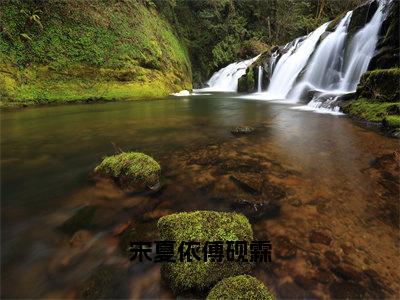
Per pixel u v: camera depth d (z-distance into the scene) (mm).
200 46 28516
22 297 2309
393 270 2537
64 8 15773
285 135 7199
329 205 3682
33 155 5793
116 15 18062
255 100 15359
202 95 18656
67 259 2740
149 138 7055
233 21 28609
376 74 9055
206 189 4180
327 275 2492
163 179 4504
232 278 2209
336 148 6039
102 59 15969
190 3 29250
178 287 2312
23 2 14586
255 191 4094
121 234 3133
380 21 11367
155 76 18359
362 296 2273
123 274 2559
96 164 5234
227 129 8008
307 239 2992
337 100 10891
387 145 6152
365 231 3117
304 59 15922
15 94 12758
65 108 12297
